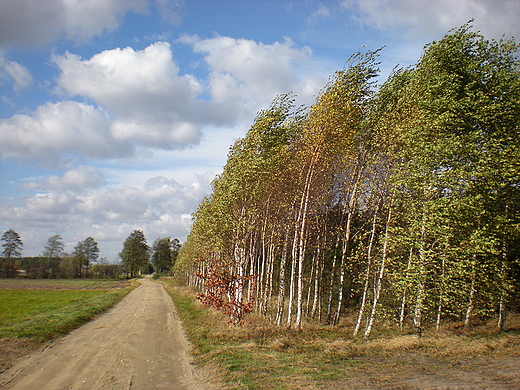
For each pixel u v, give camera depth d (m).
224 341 13.77
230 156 20.61
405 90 15.58
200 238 24.55
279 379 8.51
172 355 11.66
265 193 20.25
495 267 13.12
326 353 11.33
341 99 16.25
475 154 11.81
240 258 19.08
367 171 17.52
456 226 12.18
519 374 7.55
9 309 24.95
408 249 15.20
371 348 11.99
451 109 12.62
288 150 19.97
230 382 8.42
